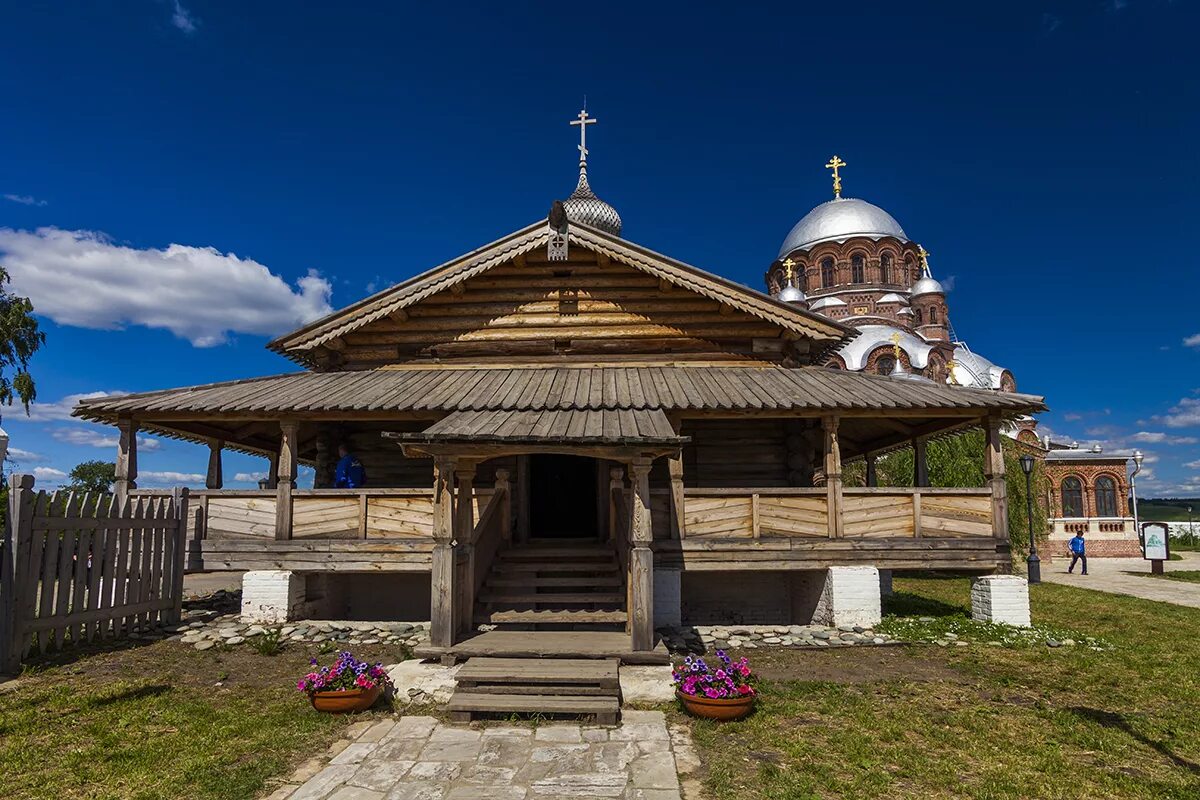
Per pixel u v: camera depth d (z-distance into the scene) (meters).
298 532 12.30
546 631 10.61
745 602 14.41
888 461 29.61
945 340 46.91
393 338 15.18
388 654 10.26
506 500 12.98
